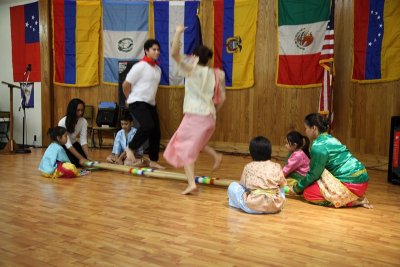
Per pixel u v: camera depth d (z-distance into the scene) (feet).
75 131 13.17
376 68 14.80
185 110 9.52
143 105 12.16
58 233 6.49
